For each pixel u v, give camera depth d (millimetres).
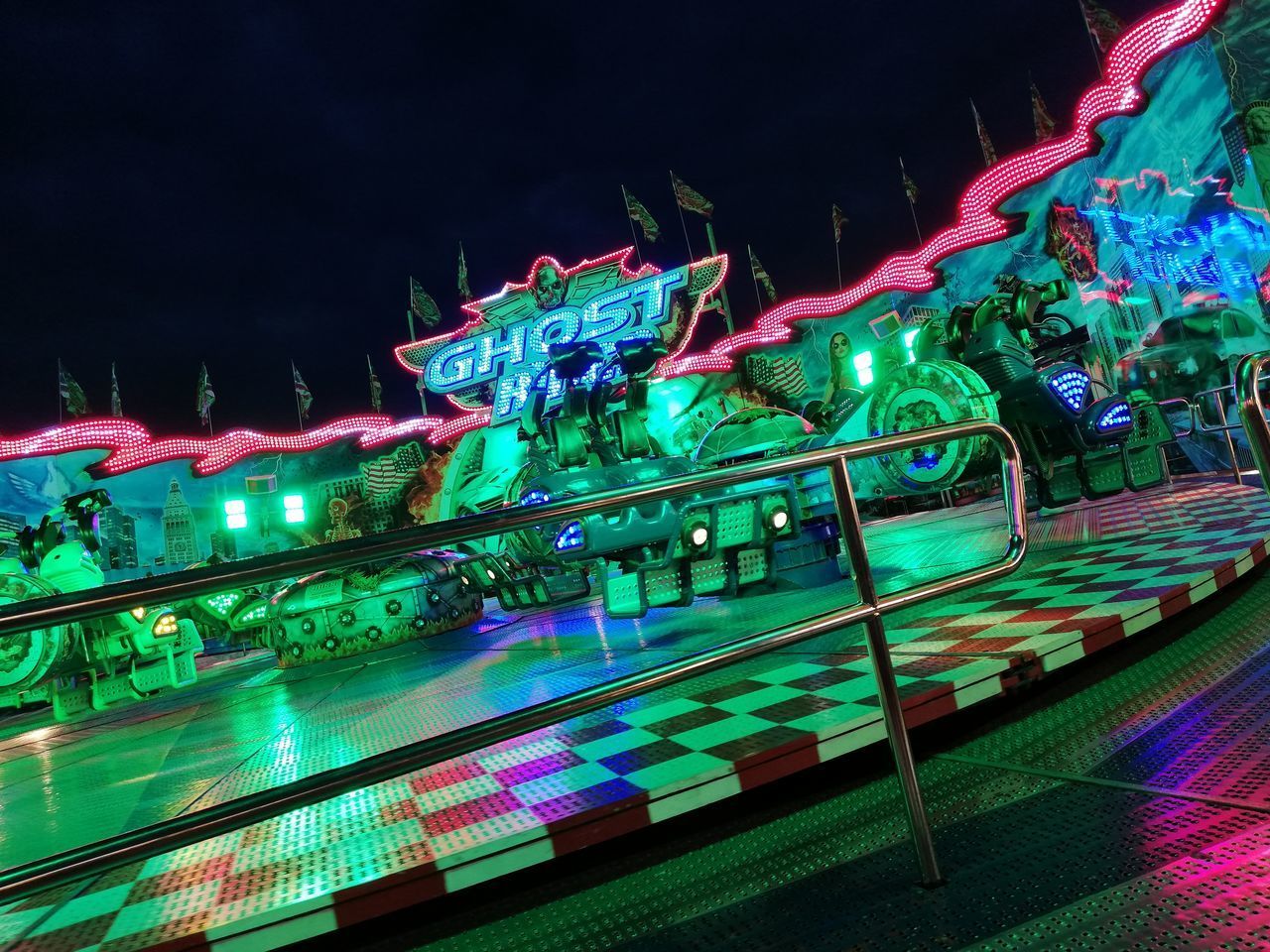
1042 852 1688
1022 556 2029
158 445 19766
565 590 9375
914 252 16047
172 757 4090
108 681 8516
